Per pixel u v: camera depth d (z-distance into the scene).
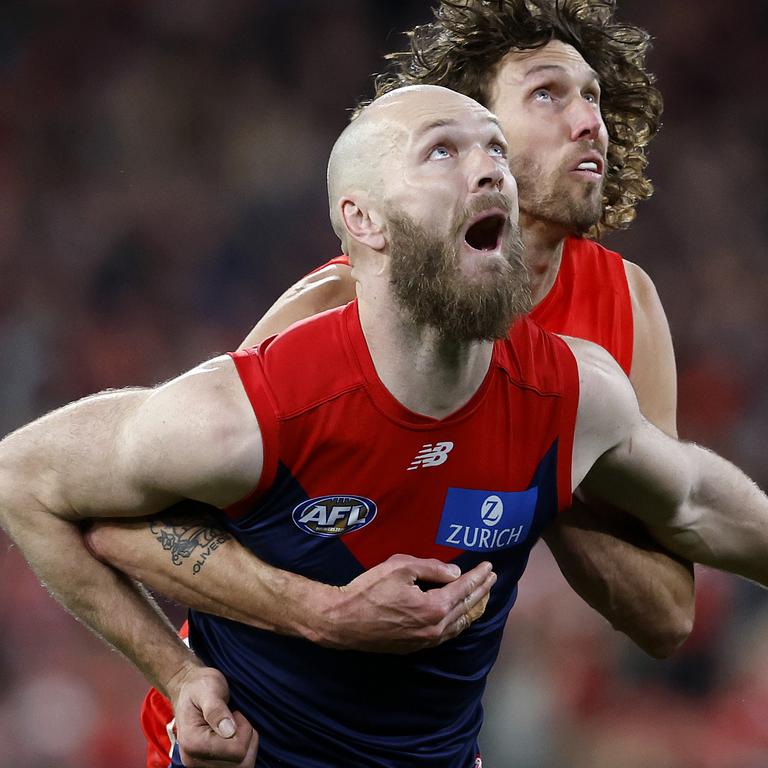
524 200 11.35
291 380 9.00
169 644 10.27
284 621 9.52
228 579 9.70
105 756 27.22
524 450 9.41
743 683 27.00
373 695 9.98
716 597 28.00
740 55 46.38
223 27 47.44
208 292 42.06
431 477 9.19
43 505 9.96
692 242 42.97
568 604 27.42
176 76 46.25
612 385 9.72
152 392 9.51
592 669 26.78
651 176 44.16
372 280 8.98
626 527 11.59
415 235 8.68
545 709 26.11
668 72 46.00
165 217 43.34
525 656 26.83
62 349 40.00
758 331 40.56
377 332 8.95
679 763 25.62
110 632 10.27
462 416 9.11
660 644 12.10
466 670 10.27
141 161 44.78
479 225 8.91
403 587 9.11
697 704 26.72
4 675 28.58
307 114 46.19
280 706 10.10
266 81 46.56
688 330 40.78
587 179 11.23
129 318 41.28
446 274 8.65
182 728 9.79
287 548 9.47
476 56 11.64
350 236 9.04
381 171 8.83
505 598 10.21
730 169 44.44
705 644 27.34
